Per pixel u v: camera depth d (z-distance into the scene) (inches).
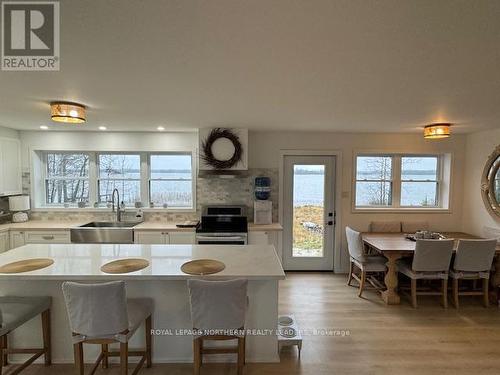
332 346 101.0
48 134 171.5
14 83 80.7
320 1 42.7
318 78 77.1
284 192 180.1
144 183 180.5
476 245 129.0
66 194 180.4
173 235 155.0
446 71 71.5
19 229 152.3
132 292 89.8
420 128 158.2
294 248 182.1
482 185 164.2
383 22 48.9
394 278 135.9
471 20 48.0
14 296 87.1
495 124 142.9
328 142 176.4
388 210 179.5
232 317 75.7
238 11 45.5
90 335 72.4
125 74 74.0
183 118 132.7
